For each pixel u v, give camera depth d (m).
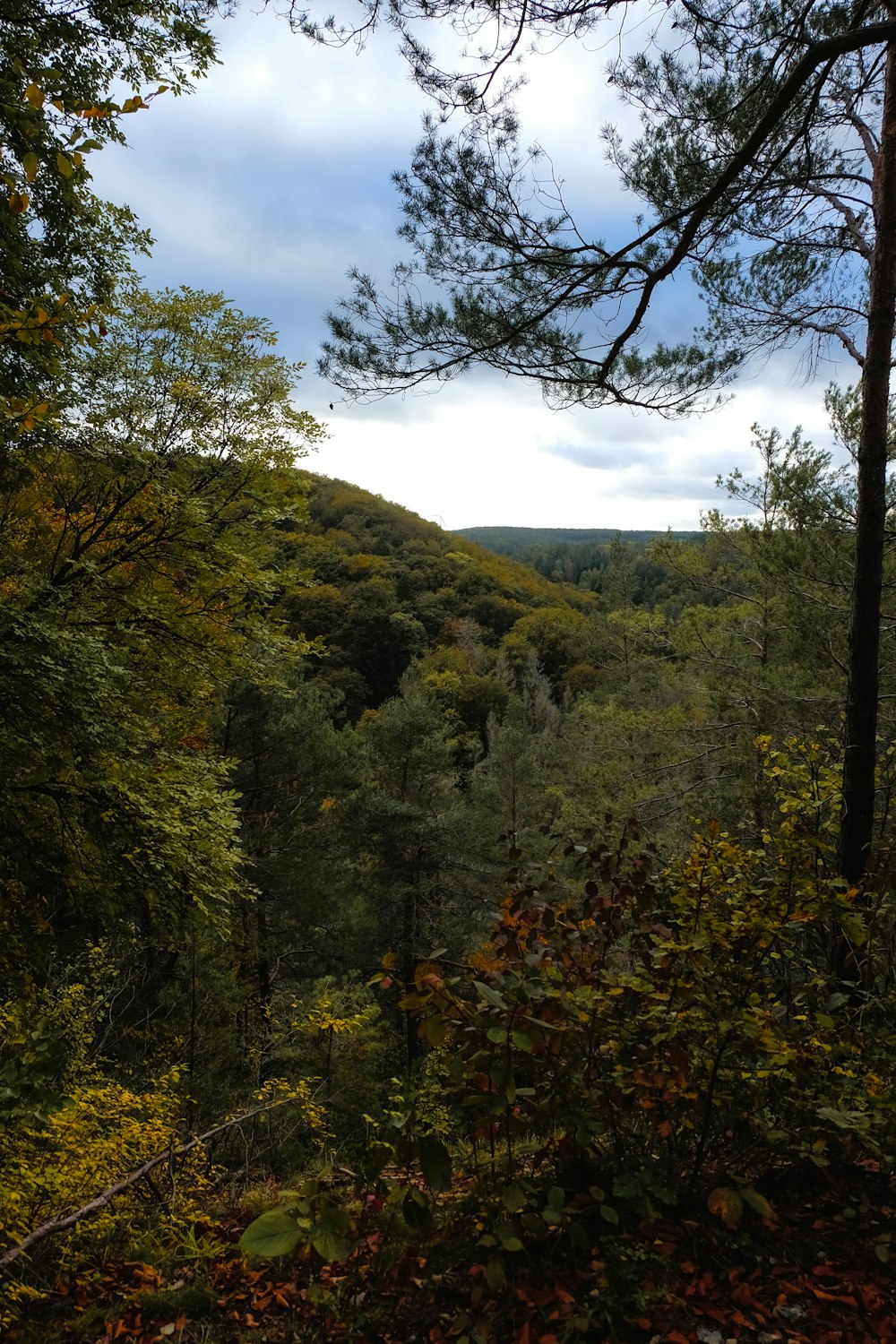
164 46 5.73
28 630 5.50
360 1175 2.19
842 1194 2.41
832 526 8.41
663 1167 2.34
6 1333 2.19
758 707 10.56
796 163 5.40
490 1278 1.93
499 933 2.67
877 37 3.34
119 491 7.54
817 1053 2.56
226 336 8.04
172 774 7.30
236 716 14.09
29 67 4.86
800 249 5.82
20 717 5.84
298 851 15.09
